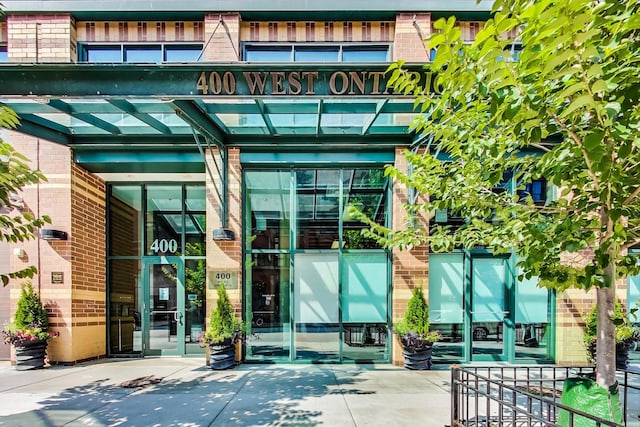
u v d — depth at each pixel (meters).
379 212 8.50
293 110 6.69
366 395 5.95
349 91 5.18
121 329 9.26
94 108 6.33
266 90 5.18
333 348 8.23
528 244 3.30
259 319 8.33
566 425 3.36
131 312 9.28
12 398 5.87
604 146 2.28
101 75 5.16
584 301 8.20
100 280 9.05
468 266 8.38
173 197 9.61
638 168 2.57
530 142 2.86
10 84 5.11
